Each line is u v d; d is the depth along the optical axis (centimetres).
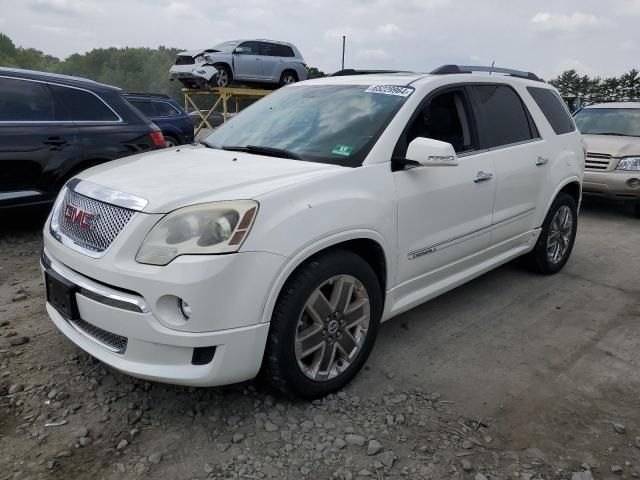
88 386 299
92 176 305
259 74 1898
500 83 435
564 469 249
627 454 260
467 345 367
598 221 778
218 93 1945
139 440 258
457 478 241
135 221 249
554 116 496
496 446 263
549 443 266
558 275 516
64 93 604
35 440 255
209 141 395
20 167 562
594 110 944
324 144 330
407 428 274
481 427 277
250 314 246
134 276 240
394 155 322
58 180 591
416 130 343
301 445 258
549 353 360
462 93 389
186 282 233
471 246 389
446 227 358
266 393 297
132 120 655
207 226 242
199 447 255
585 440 270
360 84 381
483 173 384
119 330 250
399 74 397
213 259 236
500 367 339
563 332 392
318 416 279
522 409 294
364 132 328
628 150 779
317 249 267
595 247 629
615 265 558
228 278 238
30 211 582
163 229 245
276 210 255
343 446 258
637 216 798
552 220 488
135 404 285
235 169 297
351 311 296
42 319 383
